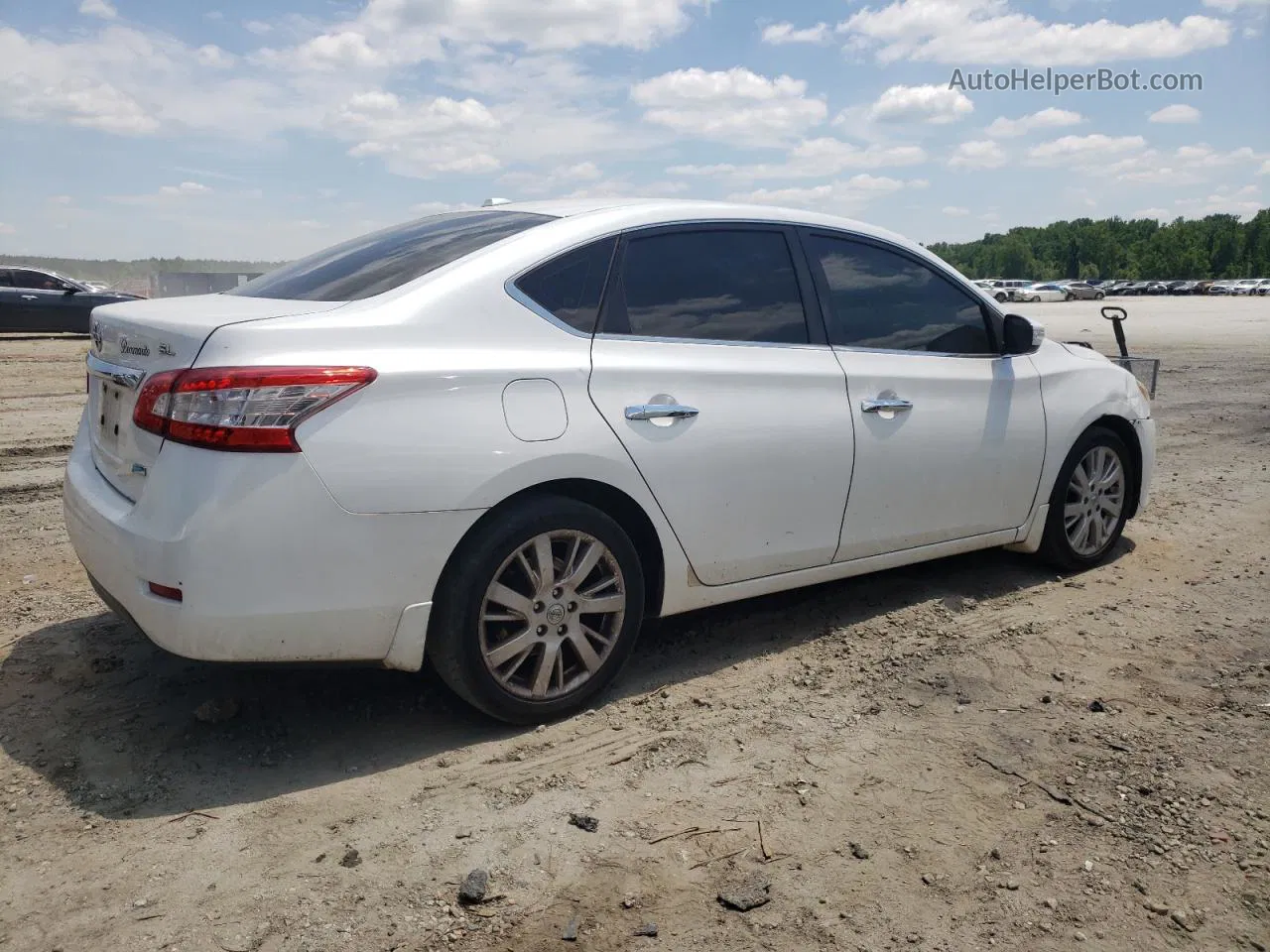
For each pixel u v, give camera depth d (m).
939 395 4.25
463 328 3.12
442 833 2.71
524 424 3.12
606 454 3.27
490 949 2.26
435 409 2.97
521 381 3.13
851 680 3.71
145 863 2.55
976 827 2.76
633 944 2.29
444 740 3.23
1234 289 88.06
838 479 3.91
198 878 2.49
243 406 2.75
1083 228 176.12
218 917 2.35
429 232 3.74
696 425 3.50
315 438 2.80
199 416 2.76
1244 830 2.73
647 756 3.14
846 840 2.70
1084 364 4.99
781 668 3.81
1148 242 160.00
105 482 3.25
